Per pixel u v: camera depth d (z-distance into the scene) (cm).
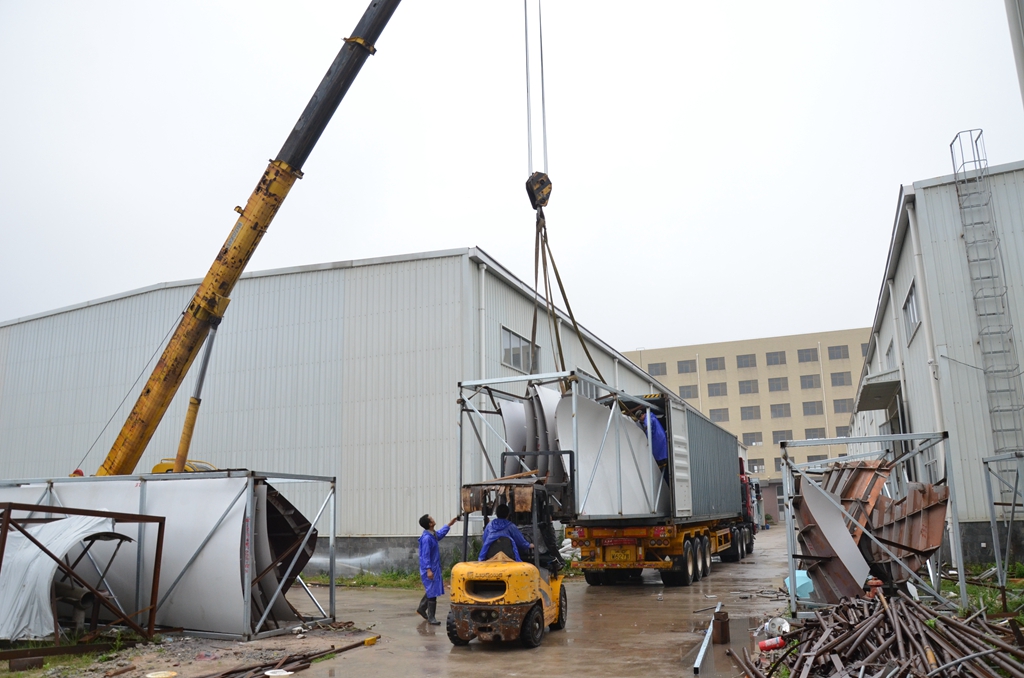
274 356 2203
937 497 1213
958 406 1759
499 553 1048
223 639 1098
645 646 1012
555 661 935
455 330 2020
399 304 2092
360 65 1277
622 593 1612
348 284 2159
